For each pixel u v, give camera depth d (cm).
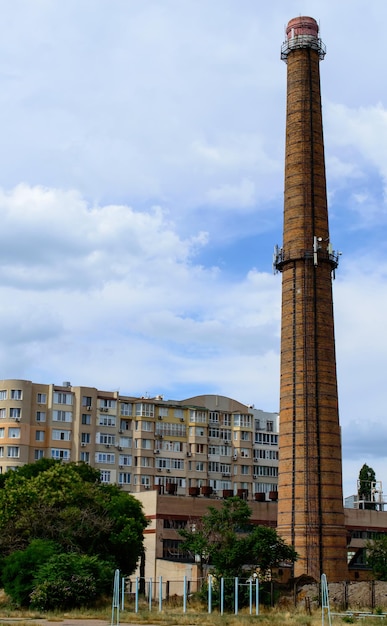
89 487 7975
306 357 8606
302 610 6225
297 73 9350
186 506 9562
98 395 11988
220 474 12612
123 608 6169
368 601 6844
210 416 12850
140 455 12044
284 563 8100
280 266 9056
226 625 5341
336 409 8625
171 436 12419
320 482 8300
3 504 7419
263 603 6606
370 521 10856
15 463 11094
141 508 8925
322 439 8425
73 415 11706
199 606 6612
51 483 7856
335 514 8300
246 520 7550
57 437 11512
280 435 8638
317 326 8694
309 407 8481
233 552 6906
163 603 6988
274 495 10775
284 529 8325
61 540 7281
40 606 6122
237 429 12938
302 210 8981
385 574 8700
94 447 11744
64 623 5288
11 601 6488
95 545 7675
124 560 7969
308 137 9150
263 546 6962
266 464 13075
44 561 6519
